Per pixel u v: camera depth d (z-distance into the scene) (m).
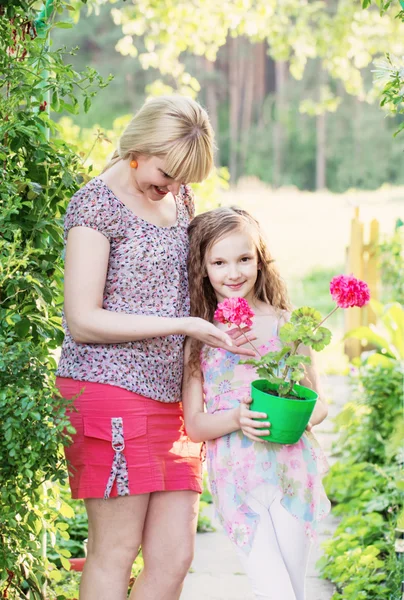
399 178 32.25
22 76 2.85
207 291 2.94
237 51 33.75
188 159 2.55
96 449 2.63
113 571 2.68
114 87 29.83
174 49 7.37
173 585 2.81
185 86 7.59
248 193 31.25
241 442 2.75
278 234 20.86
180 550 2.79
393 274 7.77
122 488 2.62
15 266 2.74
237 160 34.09
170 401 2.76
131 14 7.32
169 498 2.78
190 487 2.79
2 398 2.37
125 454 2.63
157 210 2.77
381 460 5.25
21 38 2.96
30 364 2.60
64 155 2.99
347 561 3.79
